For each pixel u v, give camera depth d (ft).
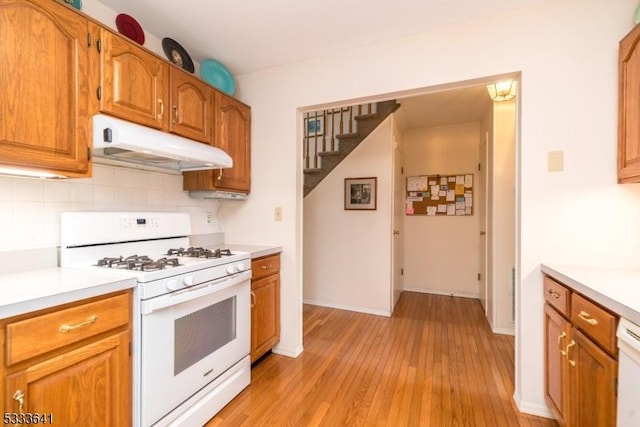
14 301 2.89
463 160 13.10
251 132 7.97
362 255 11.09
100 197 5.58
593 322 3.58
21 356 2.95
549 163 5.24
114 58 4.64
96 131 4.37
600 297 3.38
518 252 5.60
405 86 6.28
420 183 13.74
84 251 4.96
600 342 3.44
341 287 11.41
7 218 4.34
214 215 8.22
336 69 6.95
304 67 7.30
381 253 10.82
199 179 7.04
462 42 5.81
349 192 11.28
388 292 10.68
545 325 5.16
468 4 5.29
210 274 5.17
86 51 4.27
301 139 7.85
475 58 5.72
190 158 5.46
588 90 5.06
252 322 6.61
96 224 5.12
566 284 4.30
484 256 11.18
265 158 7.83
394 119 11.21
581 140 5.09
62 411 3.31
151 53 5.24
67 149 4.07
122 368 3.94
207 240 7.91
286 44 6.61
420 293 13.61
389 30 6.07
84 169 4.27
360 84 6.71
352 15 5.60
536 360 5.33
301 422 5.14
